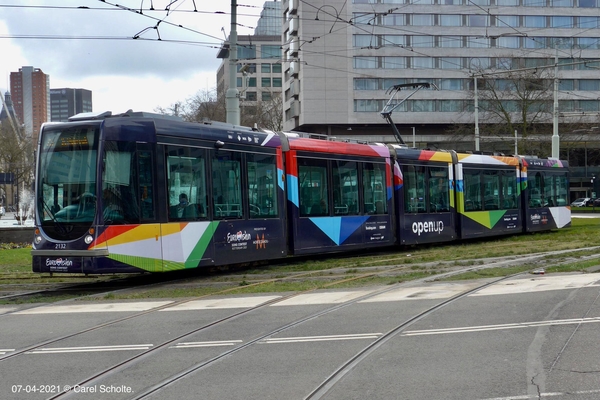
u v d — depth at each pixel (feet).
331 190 65.46
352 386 22.03
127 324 34.27
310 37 229.04
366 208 69.67
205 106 228.02
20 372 25.11
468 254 67.51
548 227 102.12
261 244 57.72
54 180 47.88
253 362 25.72
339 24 229.86
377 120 234.99
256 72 363.56
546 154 173.06
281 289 45.34
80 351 28.40
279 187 60.18
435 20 236.22
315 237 63.00
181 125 51.55
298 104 238.07
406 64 235.61
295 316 35.19
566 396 20.25
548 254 64.69
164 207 49.44
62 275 58.39
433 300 38.88
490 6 237.45
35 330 33.42
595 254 63.10
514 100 179.42
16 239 95.20
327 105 232.12
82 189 46.85
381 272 53.42
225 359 26.32
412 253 71.72
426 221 77.77
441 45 237.04
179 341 29.84
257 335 30.71
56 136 48.32
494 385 21.65
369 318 33.94
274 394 21.42
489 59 237.66
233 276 53.62
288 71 257.75
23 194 219.41
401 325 31.83
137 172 48.08
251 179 57.26
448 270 53.47
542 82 171.12
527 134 178.40
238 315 35.91
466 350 26.53
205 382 23.06
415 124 240.73
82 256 46.16
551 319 31.94
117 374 24.47
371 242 69.92
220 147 54.39
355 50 231.50
